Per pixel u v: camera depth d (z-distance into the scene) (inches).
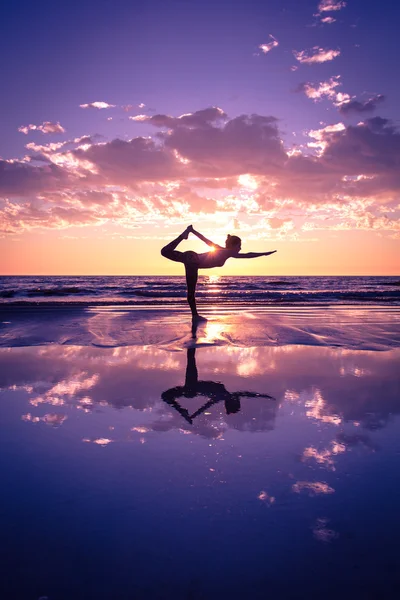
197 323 353.1
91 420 114.3
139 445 97.0
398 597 51.0
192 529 64.3
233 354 219.9
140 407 126.3
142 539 61.9
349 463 88.1
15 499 72.9
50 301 649.0
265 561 57.3
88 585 52.5
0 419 114.9
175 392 143.7
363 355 218.2
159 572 55.0
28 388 148.2
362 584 53.2
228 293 1021.8
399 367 188.4
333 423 113.2
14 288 1398.9
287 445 97.5
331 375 171.3
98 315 421.1
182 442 98.8
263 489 76.7
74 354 217.8
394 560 57.9
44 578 53.7
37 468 84.9
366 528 65.0
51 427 108.7
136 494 74.7
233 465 86.7
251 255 247.9
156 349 234.2
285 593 51.5
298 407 127.3
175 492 75.4
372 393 144.2
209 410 123.5
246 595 51.1
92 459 89.3
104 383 156.2
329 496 74.4
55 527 64.7
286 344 252.4
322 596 51.1
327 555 58.6
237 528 64.7
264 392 144.6
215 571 55.3
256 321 370.6
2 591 51.3
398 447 96.9
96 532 63.4
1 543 60.7
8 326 331.6
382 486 78.2
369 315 429.7
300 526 65.3
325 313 451.5
